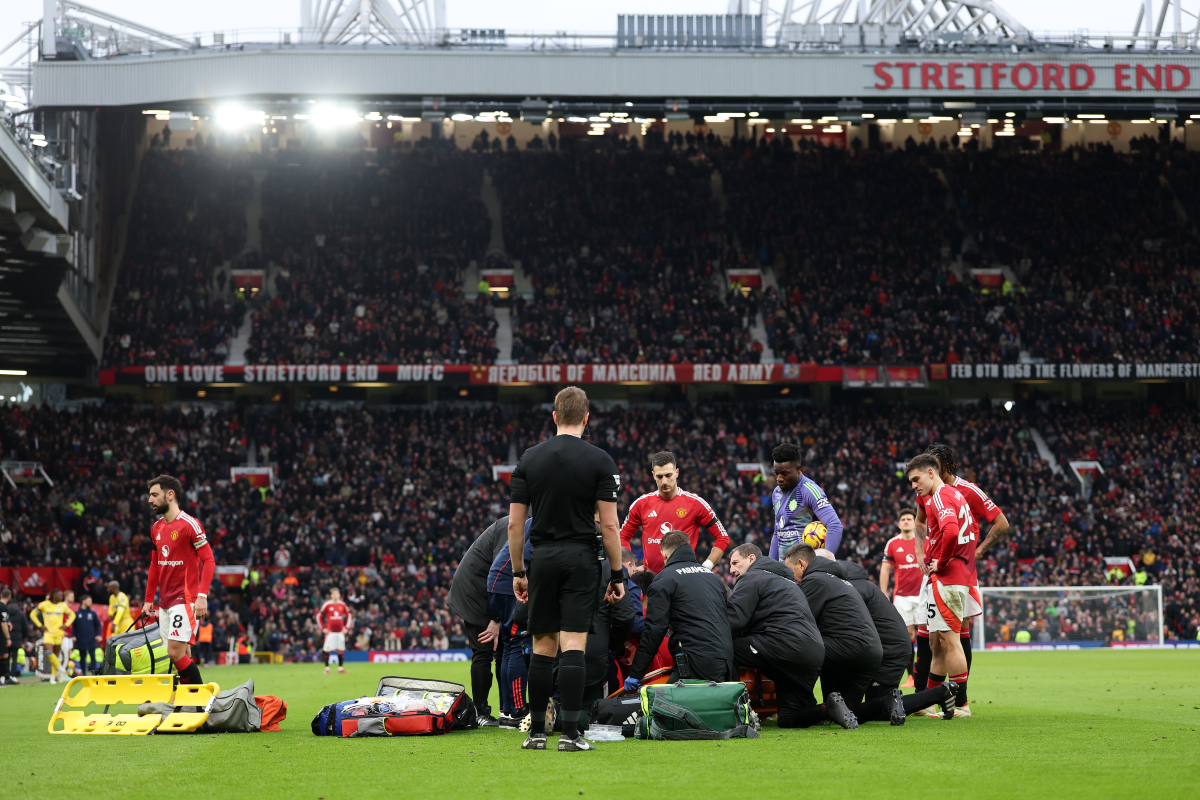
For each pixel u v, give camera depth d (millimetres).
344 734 7750
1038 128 49375
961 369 40531
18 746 7289
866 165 47562
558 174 47125
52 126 32250
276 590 31047
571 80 34938
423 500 36031
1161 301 42750
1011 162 48094
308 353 39156
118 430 37375
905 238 45250
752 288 44125
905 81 35094
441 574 32625
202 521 33875
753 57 35156
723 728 7277
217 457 36875
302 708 11555
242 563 32625
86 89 32500
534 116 36000
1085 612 31359
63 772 5930
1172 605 32844
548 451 6676
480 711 8844
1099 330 41531
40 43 32125
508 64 34781
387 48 34438
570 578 6582
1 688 17594
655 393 43844
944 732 7645
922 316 41969
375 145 48125
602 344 40469
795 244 44969
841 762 6004
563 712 6559
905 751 6500
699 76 35125
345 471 37094
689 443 39062
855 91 35156
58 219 27250
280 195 45188
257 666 27266
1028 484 37781
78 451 36344
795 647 7953
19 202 25375
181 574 9336
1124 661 22156
